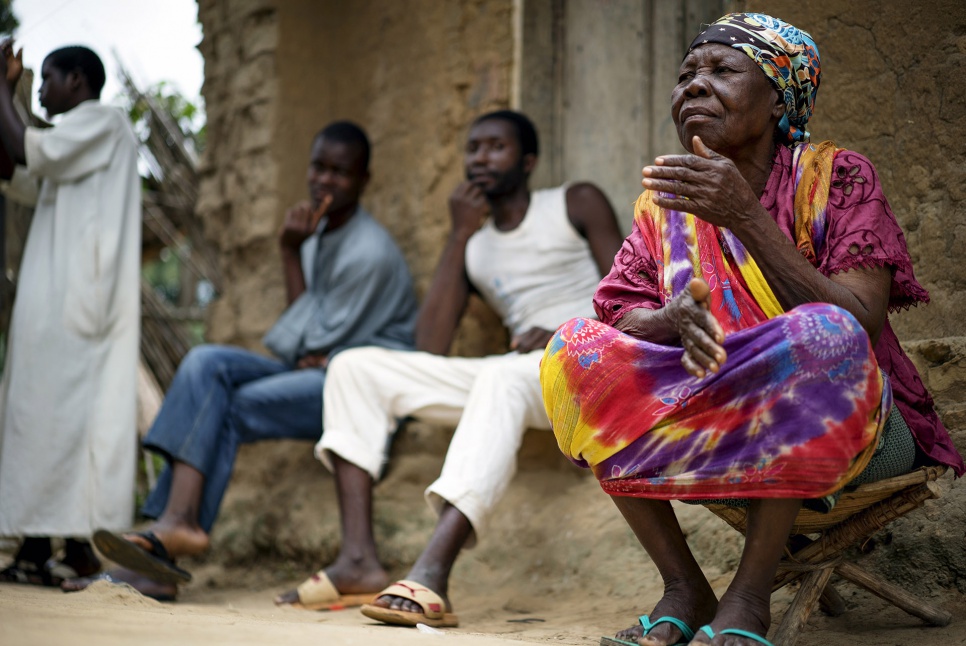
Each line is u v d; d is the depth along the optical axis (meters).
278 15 5.73
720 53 2.53
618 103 4.93
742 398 2.21
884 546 2.93
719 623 2.16
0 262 6.14
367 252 4.81
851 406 2.15
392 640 2.25
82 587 3.85
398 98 5.50
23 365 4.31
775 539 2.21
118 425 4.32
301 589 3.84
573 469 4.46
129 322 4.44
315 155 4.90
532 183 5.13
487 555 4.22
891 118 3.44
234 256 5.89
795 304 2.33
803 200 2.48
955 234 3.23
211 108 6.17
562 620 3.38
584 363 2.40
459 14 5.23
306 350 4.78
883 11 3.47
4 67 4.47
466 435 3.60
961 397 3.03
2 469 4.29
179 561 5.40
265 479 5.45
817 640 2.66
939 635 2.54
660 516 2.46
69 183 4.43
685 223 2.50
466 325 5.03
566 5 5.17
